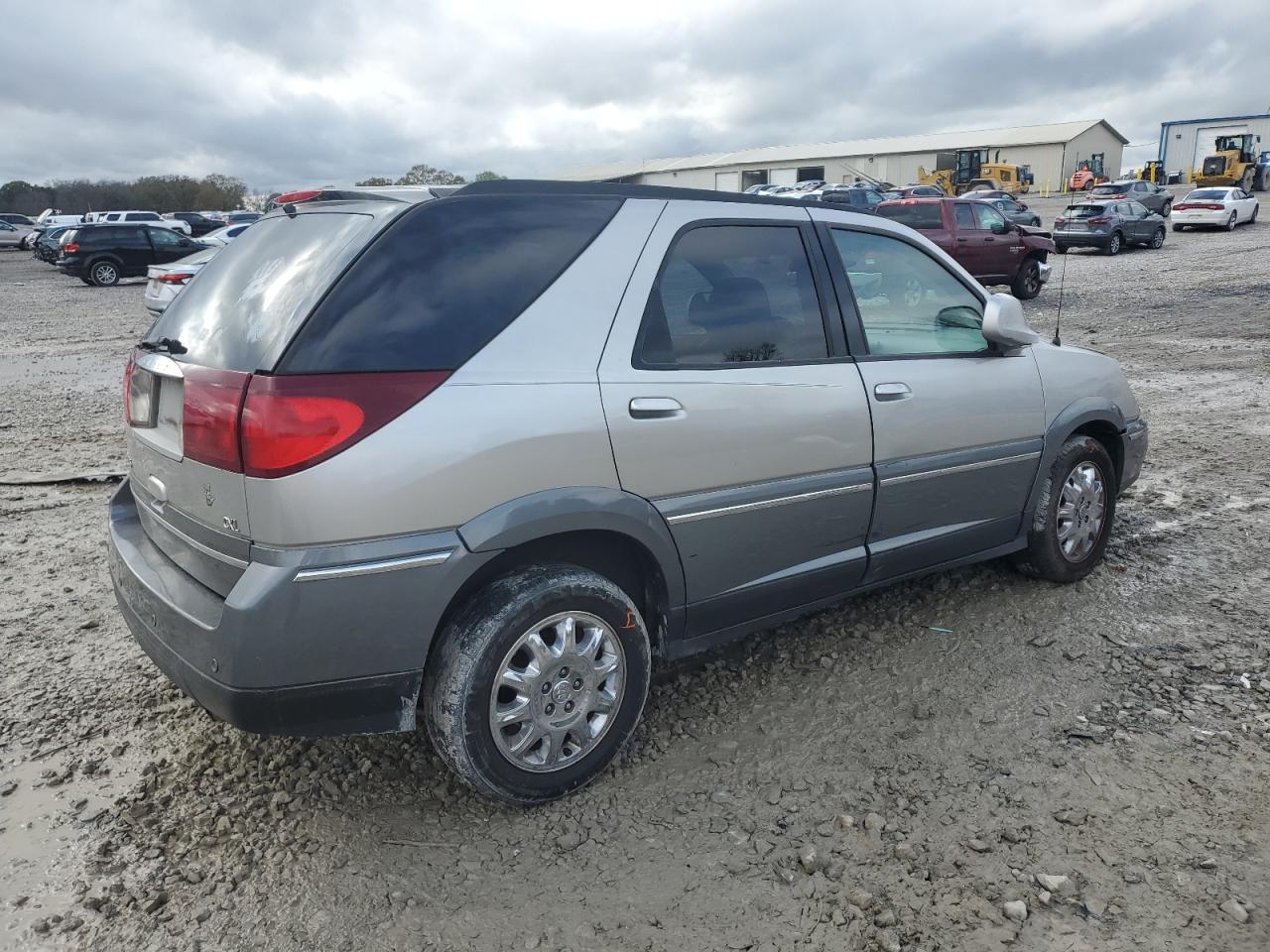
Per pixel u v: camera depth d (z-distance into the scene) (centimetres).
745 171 7919
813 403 345
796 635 416
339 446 249
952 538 407
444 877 270
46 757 329
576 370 289
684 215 328
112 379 1155
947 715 349
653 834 287
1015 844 278
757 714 353
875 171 7431
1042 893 258
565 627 289
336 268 264
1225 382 988
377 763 325
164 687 377
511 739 286
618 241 308
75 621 440
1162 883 261
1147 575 473
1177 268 2194
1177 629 413
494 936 248
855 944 244
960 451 398
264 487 248
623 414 295
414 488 257
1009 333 400
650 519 304
